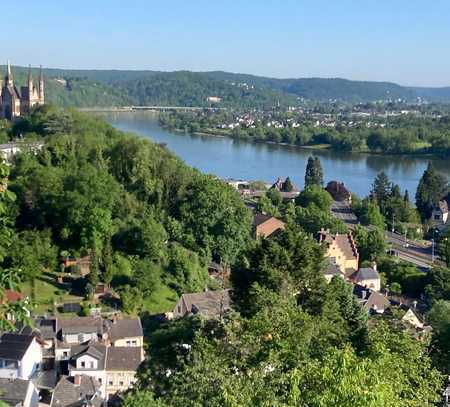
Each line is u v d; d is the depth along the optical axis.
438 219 160.12
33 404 58.88
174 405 27.64
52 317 75.31
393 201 153.38
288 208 134.62
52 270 86.50
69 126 123.12
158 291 85.69
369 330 37.38
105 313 78.94
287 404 22.11
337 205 156.12
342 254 105.62
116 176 105.06
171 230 99.00
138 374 37.62
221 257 100.00
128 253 89.88
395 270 103.44
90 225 86.69
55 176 90.31
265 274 39.88
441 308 67.69
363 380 21.39
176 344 36.72
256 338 30.17
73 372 64.31
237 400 23.28
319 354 30.56
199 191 102.62
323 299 39.84
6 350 63.75
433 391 30.80
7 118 153.88
